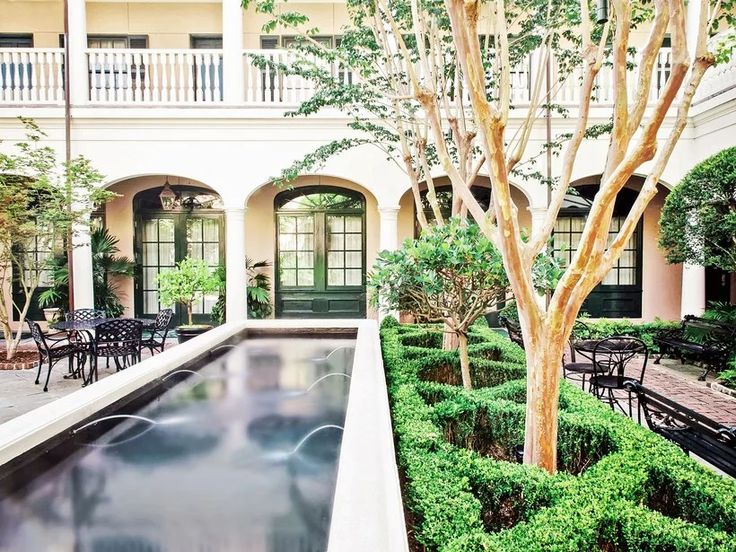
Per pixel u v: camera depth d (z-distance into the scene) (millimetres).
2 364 7414
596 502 2125
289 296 11039
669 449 2666
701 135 8586
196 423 3139
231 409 3402
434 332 6258
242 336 6090
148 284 10930
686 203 6867
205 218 10969
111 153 8969
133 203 10680
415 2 3432
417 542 2146
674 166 8906
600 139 9000
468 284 3818
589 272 2658
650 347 8156
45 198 7723
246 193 9109
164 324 7203
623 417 3152
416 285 3803
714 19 4078
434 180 10438
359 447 2074
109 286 10180
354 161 9172
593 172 9055
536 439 2760
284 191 10883
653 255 10578
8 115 8711
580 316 7316
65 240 8070
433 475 2271
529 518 2146
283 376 4297
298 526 1999
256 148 9102
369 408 2596
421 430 2758
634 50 5691
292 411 3365
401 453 2596
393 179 9188
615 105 2727
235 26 8906
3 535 1961
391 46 6621
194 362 4586
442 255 3568
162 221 10922
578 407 3371
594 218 2584
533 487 2299
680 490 2406
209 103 8938
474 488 2387
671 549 1997
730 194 6355
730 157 6230
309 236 10992
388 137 6672
